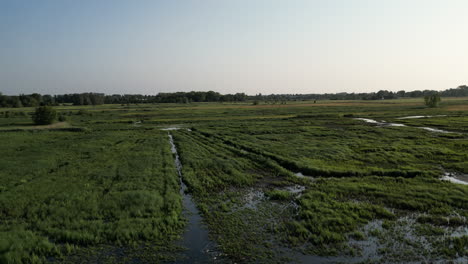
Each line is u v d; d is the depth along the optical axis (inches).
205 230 489.1
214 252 419.5
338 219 505.0
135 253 417.7
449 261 384.5
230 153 1138.0
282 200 625.3
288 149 1192.8
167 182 739.4
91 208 561.6
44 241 434.0
